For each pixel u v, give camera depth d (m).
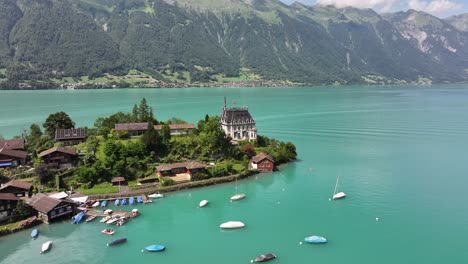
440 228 110.25
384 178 153.62
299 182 150.75
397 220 115.56
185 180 147.88
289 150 184.25
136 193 135.25
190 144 172.38
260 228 111.12
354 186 144.88
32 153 165.88
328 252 97.81
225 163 164.50
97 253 97.62
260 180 153.62
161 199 133.25
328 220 116.00
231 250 99.00
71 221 114.81
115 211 121.56
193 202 130.88
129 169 150.00
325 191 140.25
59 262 93.56
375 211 122.12
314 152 198.12
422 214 119.50
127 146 159.50
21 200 116.38
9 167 151.75
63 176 143.38
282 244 101.94
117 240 102.44
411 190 139.75
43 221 113.88
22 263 92.94
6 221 111.62
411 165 171.62
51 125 193.38
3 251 98.31
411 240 103.56
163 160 160.75
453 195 134.50
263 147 191.88
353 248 99.56
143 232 108.94
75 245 101.25
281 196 135.88
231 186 146.75
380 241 103.19
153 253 97.56
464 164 172.50
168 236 106.56
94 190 136.62
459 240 103.56
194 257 95.81
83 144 176.12
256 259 93.12
